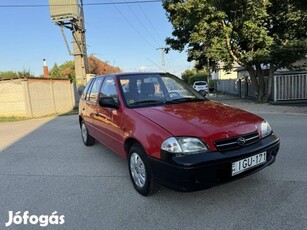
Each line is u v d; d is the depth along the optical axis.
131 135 3.63
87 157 5.67
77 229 2.96
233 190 3.63
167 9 15.70
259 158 3.31
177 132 3.11
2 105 16.66
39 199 3.76
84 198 3.71
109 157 5.59
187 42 16.78
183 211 3.19
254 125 3.45
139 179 3.69
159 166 3.14
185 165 2.92
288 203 3.23
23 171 5.00
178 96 4.50
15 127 11.37
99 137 5.32
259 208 3.15
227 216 3.03
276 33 14.07
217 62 17.14
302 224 2.80
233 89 25.84
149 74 4.78
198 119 3.38
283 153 5.11
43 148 6.75
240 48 14.45
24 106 16.41
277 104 14.10
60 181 4.39
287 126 7.77
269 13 13.48
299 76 15.27
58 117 14.72
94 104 5.43
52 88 18.58
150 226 2.93
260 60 13.52
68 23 19.45
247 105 14.39
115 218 3.13
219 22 13.48
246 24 12.64
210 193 3.58
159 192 3.68
